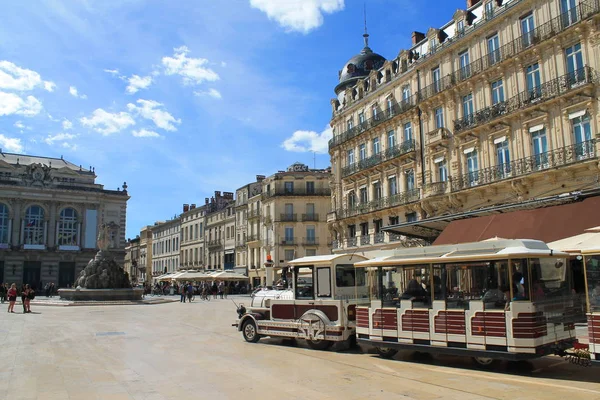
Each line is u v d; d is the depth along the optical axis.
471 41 28.56
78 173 71.12
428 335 11.19
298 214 60.91
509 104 25.55
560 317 10.38
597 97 21.47
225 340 16.05
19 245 64.38
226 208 75.62
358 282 13.77
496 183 25.44
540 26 24.12
